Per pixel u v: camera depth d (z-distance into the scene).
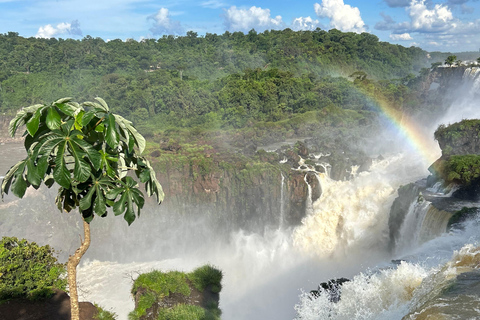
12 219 45.94
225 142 70.19
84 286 40.03
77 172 8.55
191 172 51.25
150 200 50.00
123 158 10.77
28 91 115.12
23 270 18.83
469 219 27.45
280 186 49.44
